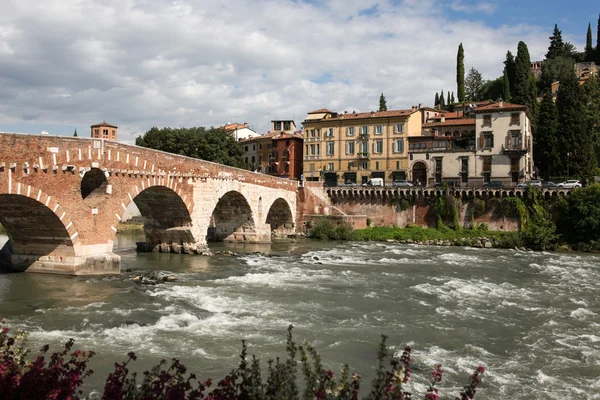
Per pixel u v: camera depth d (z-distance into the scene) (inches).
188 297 1485.0
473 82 6894.7
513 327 1263.5
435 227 3481.8
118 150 1795.0
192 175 2299.5
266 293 1583.4
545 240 2918.3
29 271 1737.2
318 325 1241.4
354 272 2028.8
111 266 1736.0
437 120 4640.8
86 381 844.6
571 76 4008.4
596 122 4542.3
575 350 1094.4
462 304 1499.8
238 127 6186.0
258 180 3004.4
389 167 4220.0
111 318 1227.2
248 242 3041.3
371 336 1168.2
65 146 1571.1
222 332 1156.5
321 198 3683.6
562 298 1595.7
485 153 3806.6
